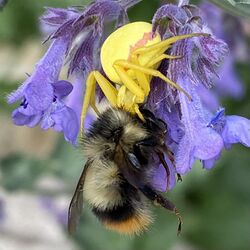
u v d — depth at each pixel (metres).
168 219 0.17
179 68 0.11
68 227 0.12
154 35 0.11
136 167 0.11
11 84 0.17
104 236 0.17
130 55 0.11
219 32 0.16
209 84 0.11
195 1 0.15
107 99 0.11
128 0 0.11
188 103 0.11
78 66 0.11
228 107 0.18
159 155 0.11
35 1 0.19
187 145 0.11
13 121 0.11
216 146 0.11
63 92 0.11
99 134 0.11
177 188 0.18
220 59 0.11
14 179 0.18
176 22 0.11
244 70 0.17
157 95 0.11
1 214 0.23
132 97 0.11
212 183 0.20
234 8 0.11
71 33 0.11
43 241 0.24
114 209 0.11
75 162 0.17
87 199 0.11
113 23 0.12
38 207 0.24
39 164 0.18
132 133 0.11
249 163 0.19
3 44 0.20
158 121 0.11
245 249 0.20
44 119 0.11
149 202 0.11
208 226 0.20
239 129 0.11
